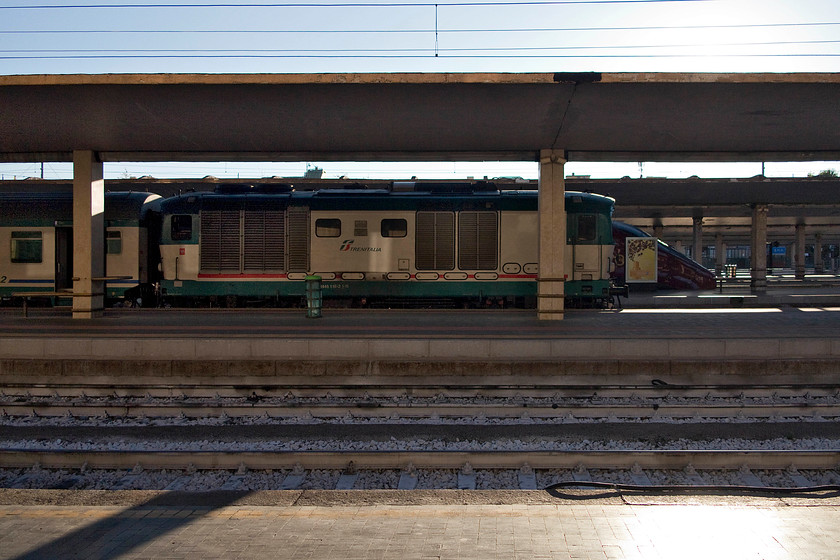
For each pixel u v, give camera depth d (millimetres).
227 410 10758
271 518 5676
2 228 20953
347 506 6008
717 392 11469
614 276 29609
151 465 8328
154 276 21422
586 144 15977
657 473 8078
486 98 13461
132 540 5215
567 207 20438
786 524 5574
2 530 5434
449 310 18344
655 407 10656
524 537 5254
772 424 10164
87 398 11594
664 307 25188
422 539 5215
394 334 13594
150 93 13281
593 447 9305
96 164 17031
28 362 12148
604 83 12758
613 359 11945
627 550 5023
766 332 14234
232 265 20375
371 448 9227
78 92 13203
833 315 19141
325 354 12258
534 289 19938
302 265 20234
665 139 15594
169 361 12039
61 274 20984
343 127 14961
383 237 20062
